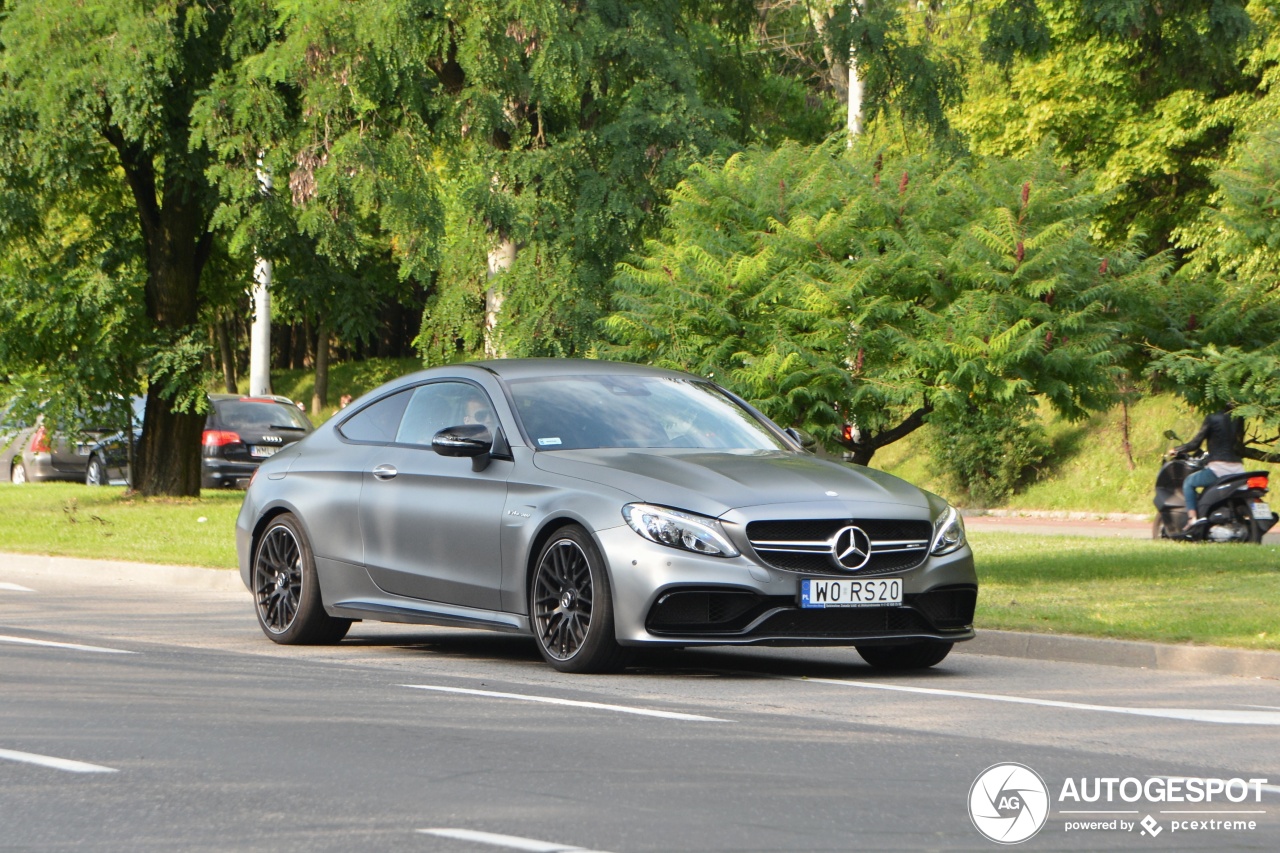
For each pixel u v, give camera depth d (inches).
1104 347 534.0
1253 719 322.7
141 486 1133.1
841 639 364.5
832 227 550.9
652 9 930.1
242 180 943.0
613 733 293.6
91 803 233.5
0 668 386.3
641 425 415.2
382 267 1261.1
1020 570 627.2
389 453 438.6
